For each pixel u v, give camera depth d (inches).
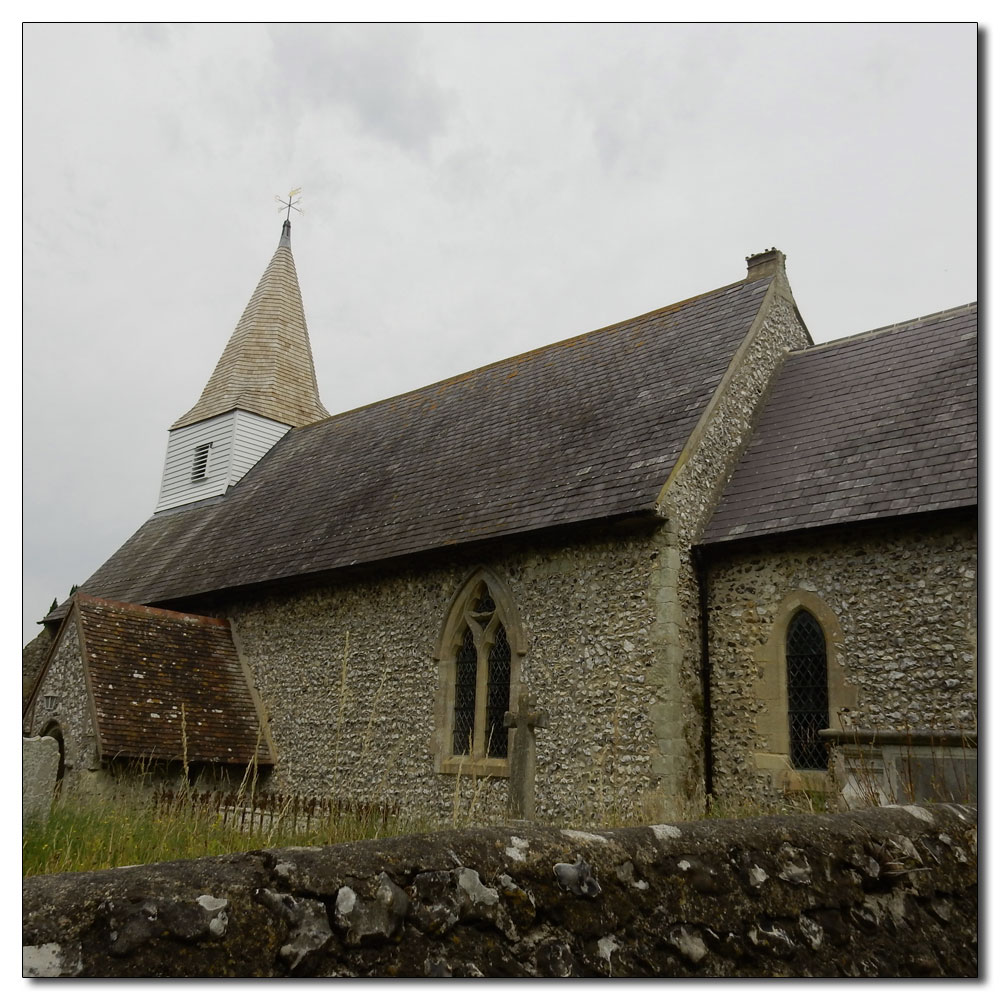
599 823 393.7
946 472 377.1
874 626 374.6
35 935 81.4
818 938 133.7
